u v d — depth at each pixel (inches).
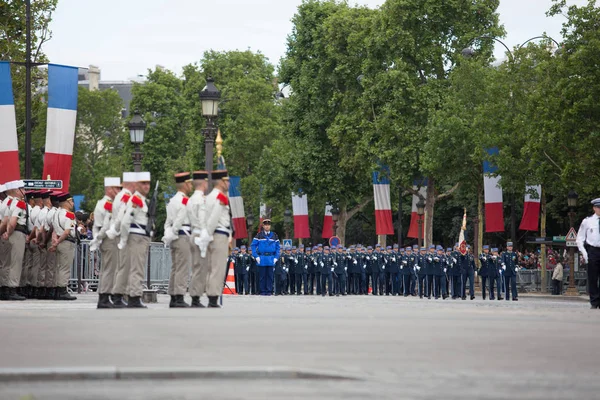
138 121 3075.8
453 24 5177.2
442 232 7106.3
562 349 889.5
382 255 4441.4
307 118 6058.1
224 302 2070.6
